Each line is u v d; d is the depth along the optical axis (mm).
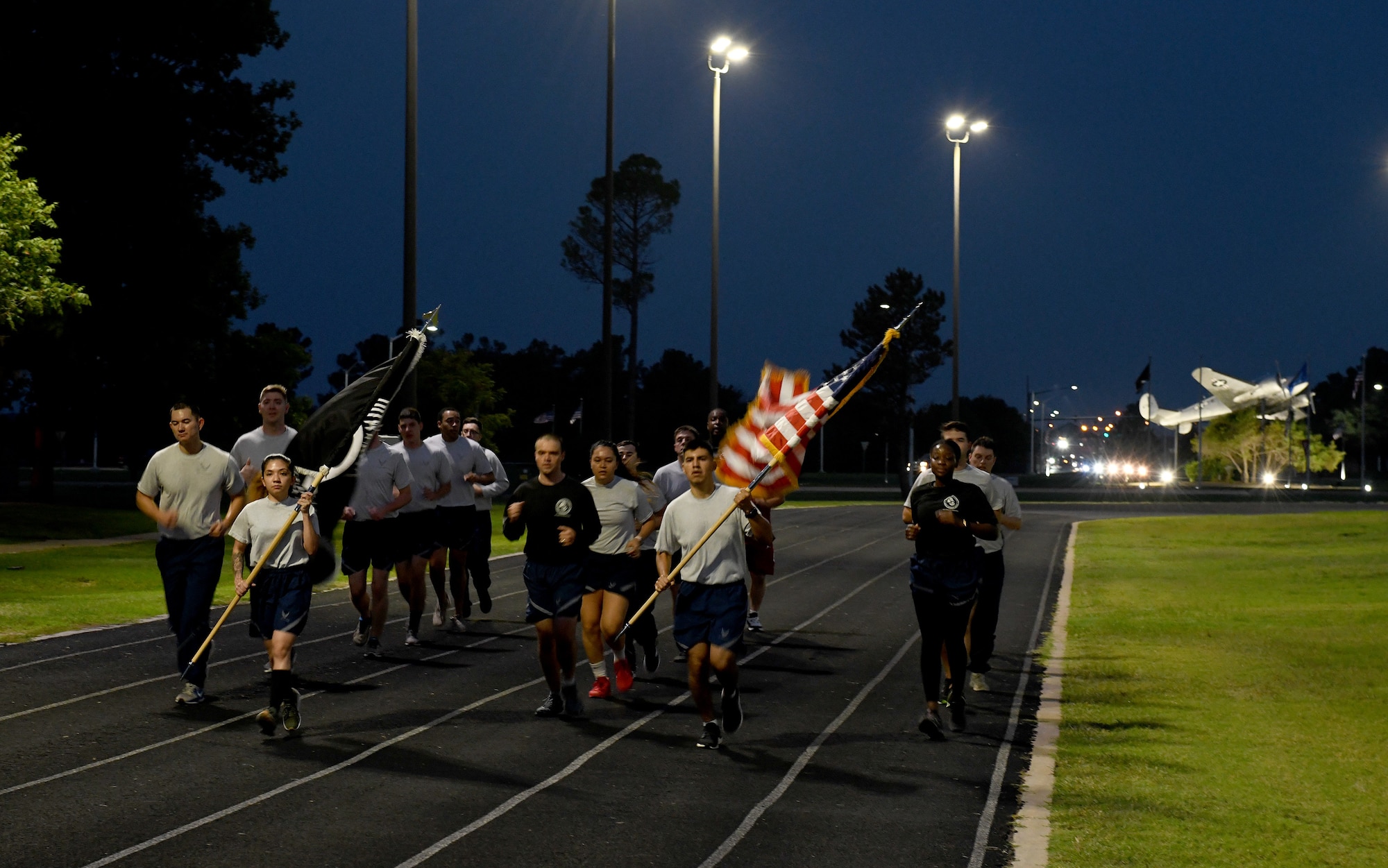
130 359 36594
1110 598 17609
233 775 7355
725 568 8227
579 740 8445
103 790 6973
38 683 10008
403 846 6078
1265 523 35000
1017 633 14023
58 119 33500
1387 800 6898
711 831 6426
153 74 35125
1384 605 16250
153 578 19516
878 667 11633
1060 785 7301
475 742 8328
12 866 5672
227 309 39031
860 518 37812
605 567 9781
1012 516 10430
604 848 6121
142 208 35250
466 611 13648
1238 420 101750
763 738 8586
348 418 9977
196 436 9211
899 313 94062
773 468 10305
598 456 9727
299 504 8609
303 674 10703
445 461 12492
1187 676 10977
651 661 11055
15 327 24250
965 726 8812
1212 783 7309
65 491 51219
